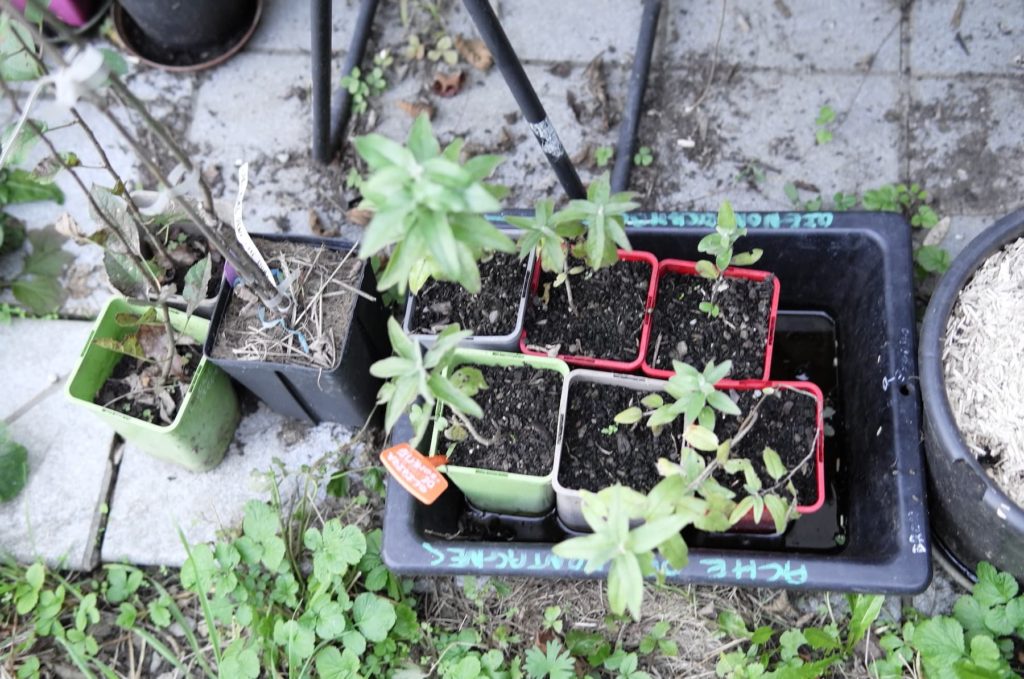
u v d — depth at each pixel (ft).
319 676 6.18
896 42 7.60
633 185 7.37
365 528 6.61
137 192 6.64
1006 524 5.06
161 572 6.66
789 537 6.33
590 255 5.41
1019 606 5.52
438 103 7.77
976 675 5.35
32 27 4.40
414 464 5.53
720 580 5.63
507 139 7.59
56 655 6.46
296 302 6.23
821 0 7.79
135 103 4.67
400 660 6.15
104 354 6.42
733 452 5.92
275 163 7.73
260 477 6.62
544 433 5.93
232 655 5.97
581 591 6.32
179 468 6.92
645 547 4.26
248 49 8.13
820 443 5.86
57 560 6.70
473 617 6.33
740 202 7.25
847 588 5.55
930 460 5.59
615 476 5.84
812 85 7.55
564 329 6.22
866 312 6.37
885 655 5.99
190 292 5.97
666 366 6.13
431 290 6.27
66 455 7.00
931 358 5.34
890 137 7.33
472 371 5.50
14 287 7.42
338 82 7.93
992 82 7.39
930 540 5.76
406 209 4.00
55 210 7.70
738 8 7.82
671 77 7.68
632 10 7.92
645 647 6.10
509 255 6.32
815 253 6.48
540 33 7.92
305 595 6.38
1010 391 5.41
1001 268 5.60
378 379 6.83
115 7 8.21
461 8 8.02
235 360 6.09
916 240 6.99
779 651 6.09
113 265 6.16
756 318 6.19
